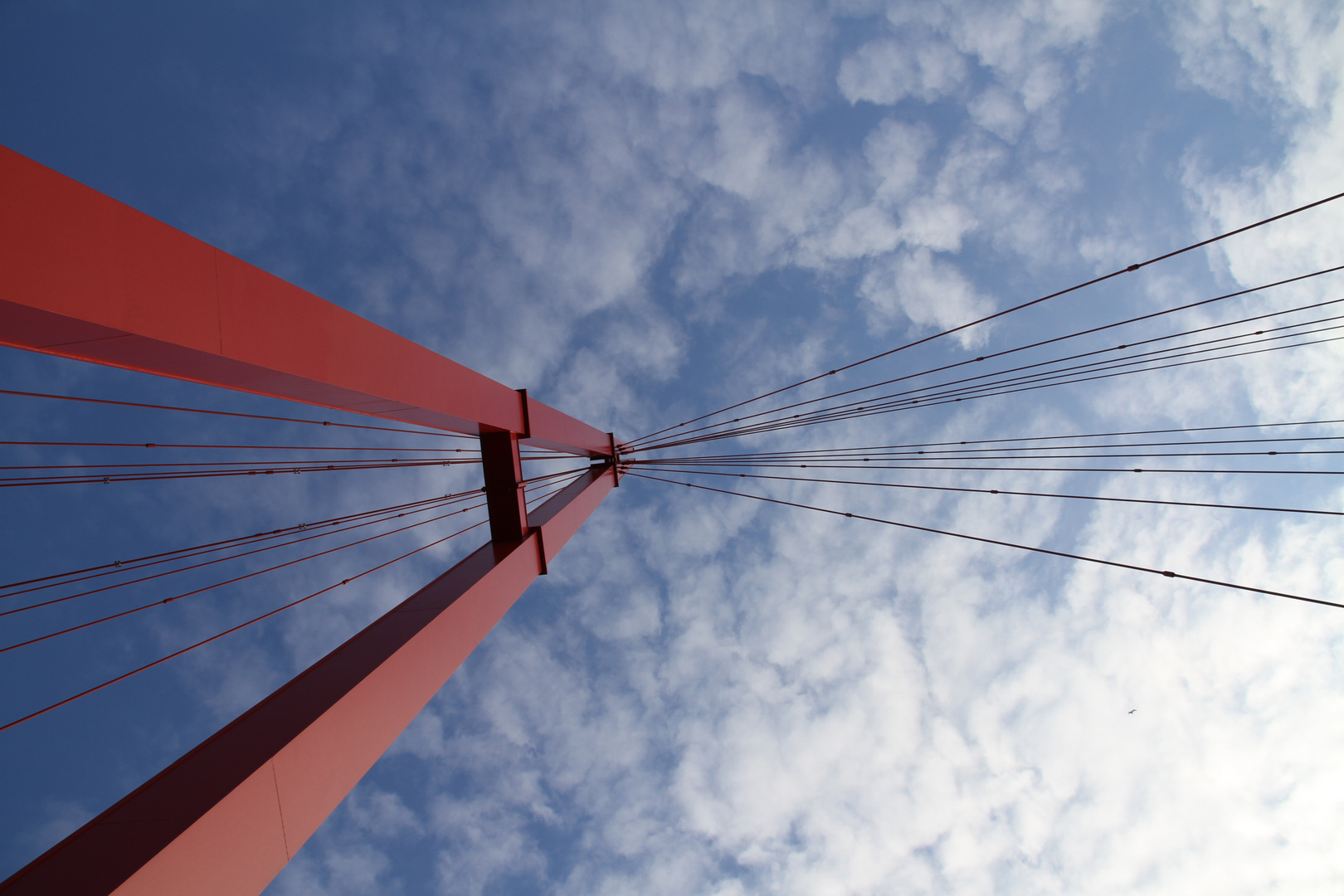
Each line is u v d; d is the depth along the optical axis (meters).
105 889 4.73
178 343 6.14
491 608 11.80
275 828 6.14
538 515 16.61
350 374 8.91
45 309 5.01
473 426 13.45
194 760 6.25
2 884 4.72
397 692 8.47
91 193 5.50
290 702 7.38
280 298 7.64
